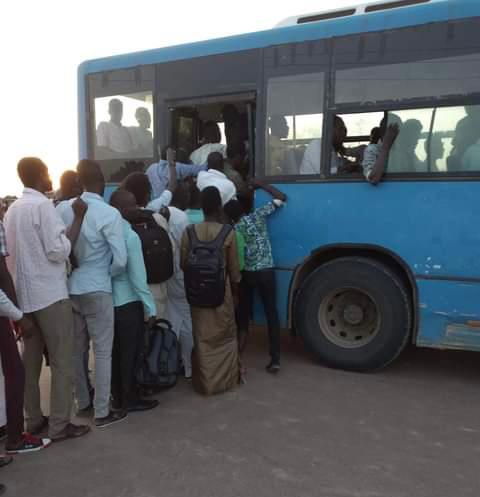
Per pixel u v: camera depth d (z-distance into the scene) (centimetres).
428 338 447
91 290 361
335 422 377
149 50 574
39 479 309
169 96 561
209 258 419
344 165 482
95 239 360
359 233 470
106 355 373
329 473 309
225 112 562
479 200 421
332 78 476
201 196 440
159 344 406
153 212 439
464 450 334
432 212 439
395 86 451
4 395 341
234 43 523
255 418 387
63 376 352
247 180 546
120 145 595
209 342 436
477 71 420
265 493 289
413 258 448
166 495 290
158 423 382
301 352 551
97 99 608
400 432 360
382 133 461
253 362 519
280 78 500
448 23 429
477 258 424
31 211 336
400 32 447
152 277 416
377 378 468
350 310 489
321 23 480
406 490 290
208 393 430
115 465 323
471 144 424
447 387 446
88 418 394
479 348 427
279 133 504
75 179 425
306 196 492
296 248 500
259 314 523
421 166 443
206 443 350
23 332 330
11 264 346
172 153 538
